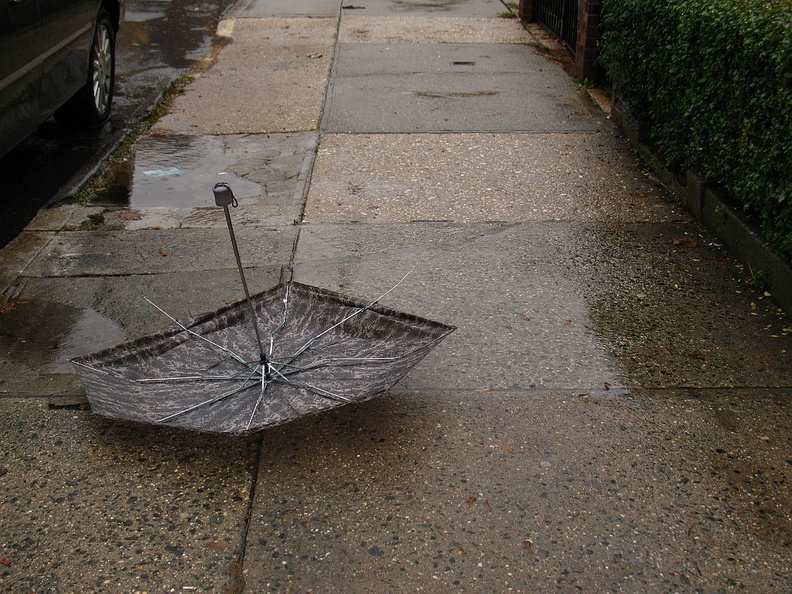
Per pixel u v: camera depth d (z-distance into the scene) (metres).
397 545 2.79
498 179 6.14
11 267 4.79
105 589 2.63
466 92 8.45
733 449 3.24
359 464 3.16
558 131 7.21
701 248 4.97
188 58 10.17
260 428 2.85
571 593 2.60
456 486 3.05
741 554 2.75
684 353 3.89
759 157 4.36
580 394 3.58
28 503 2.99
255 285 4.55
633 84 6.62
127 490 3.05
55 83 6.17
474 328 4.09
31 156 6.83
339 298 3.71
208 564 2.73
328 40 10.94
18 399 3.58
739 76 4.54
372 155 6.66
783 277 4.24
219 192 2.79
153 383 3.22
